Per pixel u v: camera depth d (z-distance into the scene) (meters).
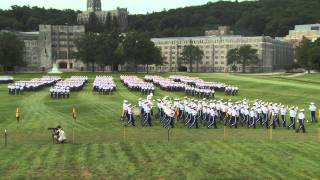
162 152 40.75
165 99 67.12
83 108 79.06
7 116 67.75
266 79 166.62
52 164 36.12
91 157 38.53
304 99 99.75
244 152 41.19
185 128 57.56
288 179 32.56
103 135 50.69
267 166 36.09
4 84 147.12
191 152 40.88
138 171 34.41
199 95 103.88
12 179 32.16
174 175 33.47
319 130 57.75
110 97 102.12
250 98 103.69
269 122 61.50
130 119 59.59
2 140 46.91
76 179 32.34
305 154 40.56
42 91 118.88
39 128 55.88
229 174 33.81
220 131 55.41
